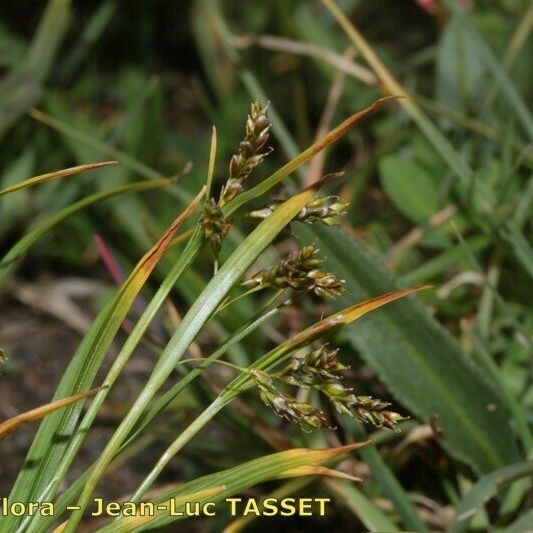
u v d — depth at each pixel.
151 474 0.52
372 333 0.62
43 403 0.79
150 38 1.21
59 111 0.96
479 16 0.93
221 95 1.15
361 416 0.50
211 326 0.72
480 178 0.79
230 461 0.67
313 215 0.52
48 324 0.89
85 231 0.92
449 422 0.62
